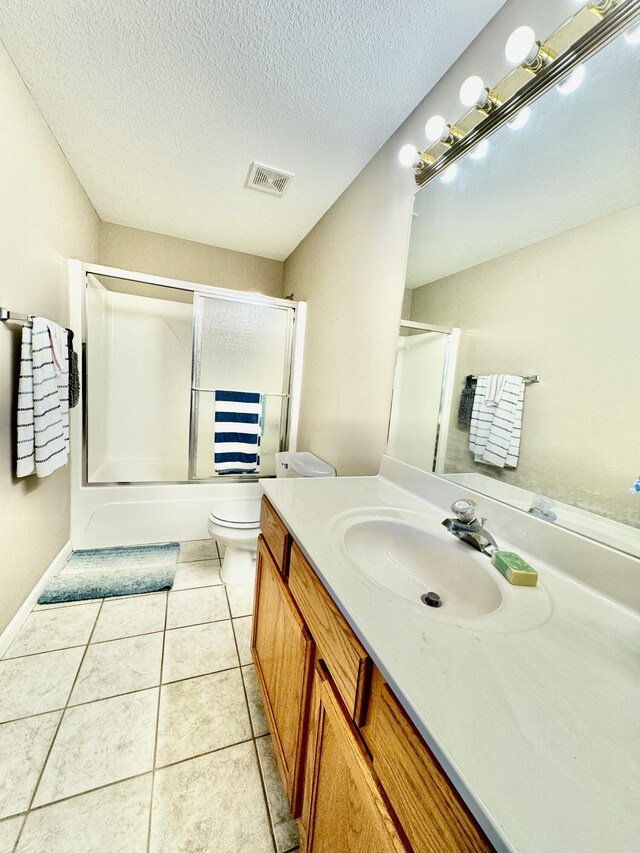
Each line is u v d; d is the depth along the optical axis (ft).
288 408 8.48
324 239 6.86
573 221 2.43
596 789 1.06
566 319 2.48
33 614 5.00
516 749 1.17
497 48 3.15
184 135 4.99
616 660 1.65
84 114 4.70
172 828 2.77
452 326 3.59
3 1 3.29
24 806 2.83
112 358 9.55
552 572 2.41
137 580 5.98
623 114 2.13
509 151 2.96
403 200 4.42
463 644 1.66
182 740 3.45
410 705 1.31
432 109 3.98
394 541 3.15
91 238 7.25
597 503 2.25
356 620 1.77
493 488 3.04
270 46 3.60
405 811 1.38
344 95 4.14
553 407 2.56
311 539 2.64
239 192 6.36
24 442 4.28
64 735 3.40
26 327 4.27
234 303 7.88
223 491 7.91
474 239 3.33
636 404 2.05
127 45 3.69
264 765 3.29
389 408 4.57
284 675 2.97
